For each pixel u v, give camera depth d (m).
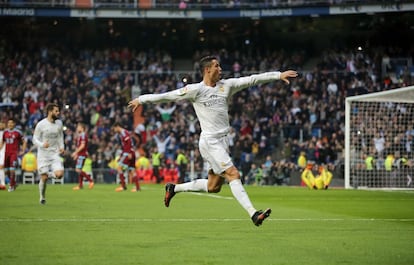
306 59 59.56
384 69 54.03
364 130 43.41
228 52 60.62
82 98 52.56
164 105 51.28
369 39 58.62
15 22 58.72
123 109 52.66
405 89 33.62
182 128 49.19
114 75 54.88
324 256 10.33
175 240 12.10
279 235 12.95
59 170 21.17
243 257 10.20
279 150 47.59
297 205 22.55
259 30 60.31
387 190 35.44
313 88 52.34
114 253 10.52
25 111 50.50
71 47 59.34
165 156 46.94
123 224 14.81
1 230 13.50
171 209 19.45
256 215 12.10
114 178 45.03
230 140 47.81
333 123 48.97
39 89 52.94
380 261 9.88
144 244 11.55
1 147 30.00
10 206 20.22
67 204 21.31
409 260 9.98
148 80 54.50
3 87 53.06
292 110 50.28
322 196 28.73
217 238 12.42
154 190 32.22
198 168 45.25
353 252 10.75
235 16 54.31
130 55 58.56
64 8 54.03
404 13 54.00
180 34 61.03
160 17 54.50
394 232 13.55
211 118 12.98
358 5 51.38
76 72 54.88
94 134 47.03
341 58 55.38
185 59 60.97
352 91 51.06
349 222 15.71
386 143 42.66
